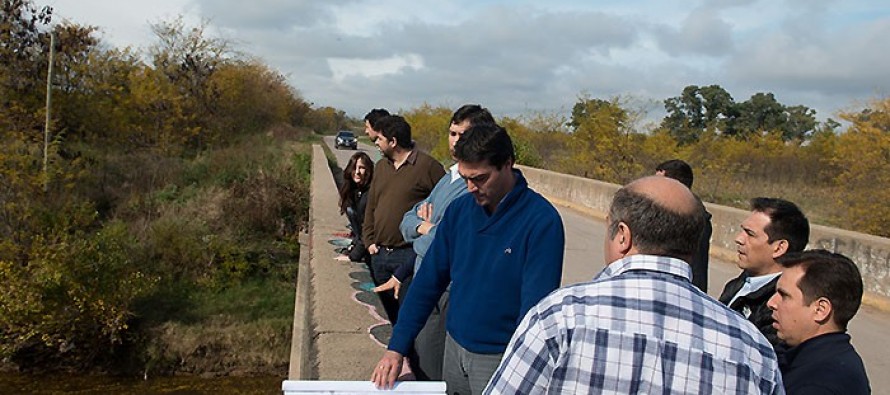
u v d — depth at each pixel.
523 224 2.85
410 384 2.79
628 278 1.95
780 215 3.48
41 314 14.46
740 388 1.82
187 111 33.47
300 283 8.00
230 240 18.94
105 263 15.18
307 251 10.16
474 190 2.89
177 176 25.45
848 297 2.64
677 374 1.82
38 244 15.10
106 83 27.22
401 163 5.20
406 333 3.09
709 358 1.83
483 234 2.95
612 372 1.83
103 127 26.92
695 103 41.84
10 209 16.02
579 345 1.86
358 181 7.90
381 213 5.27
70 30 25.95
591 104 24.42
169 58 35.81
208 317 15.95
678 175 4.85
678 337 1.85
